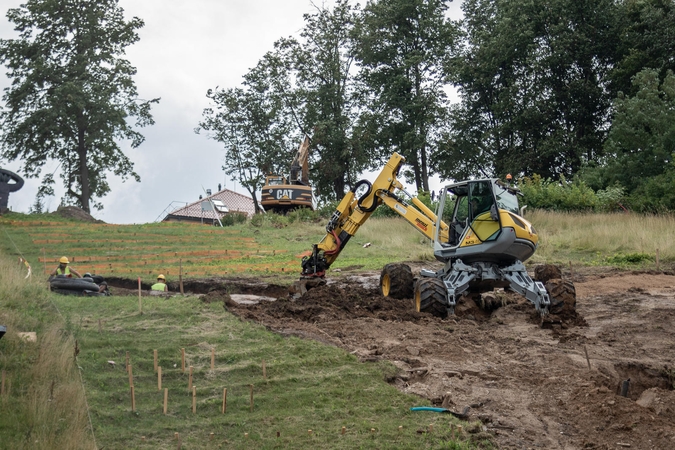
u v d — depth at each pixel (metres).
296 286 18.34
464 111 53.59
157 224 35.84
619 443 8.78
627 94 47.94
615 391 10.91
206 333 12.81
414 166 53.47
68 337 12.18
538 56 48.88
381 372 10.83
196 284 21.12
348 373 10.81
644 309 15.96
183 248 28.73
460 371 11.11
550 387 10.45
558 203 36.69
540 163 49.31
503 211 15.38
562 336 13.38
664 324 14.56
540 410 9.73
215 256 27.48
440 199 16.75
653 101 42.00
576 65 50.41
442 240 16.86
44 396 9.46
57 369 10.55
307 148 48.81
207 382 10.55
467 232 15.75
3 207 36.31
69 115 47.94
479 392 10.30
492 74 51.78
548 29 50.03
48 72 47.34
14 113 47.84
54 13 47.97
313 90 55.47
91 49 48.69
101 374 10.70
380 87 54.84
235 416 9.52
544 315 14.56
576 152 47.41
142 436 8.90
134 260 26.08
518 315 15.20
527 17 49.28
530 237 15.44
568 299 14.58
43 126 46.66
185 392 10.20
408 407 9.70
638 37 46.66
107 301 15.58
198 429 9.18
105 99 47.06
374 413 9.55
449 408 9.68
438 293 14.87
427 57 52.59
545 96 50.50
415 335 13.04
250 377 10.75
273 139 57.62
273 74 56.91
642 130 41.72
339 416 9.48
